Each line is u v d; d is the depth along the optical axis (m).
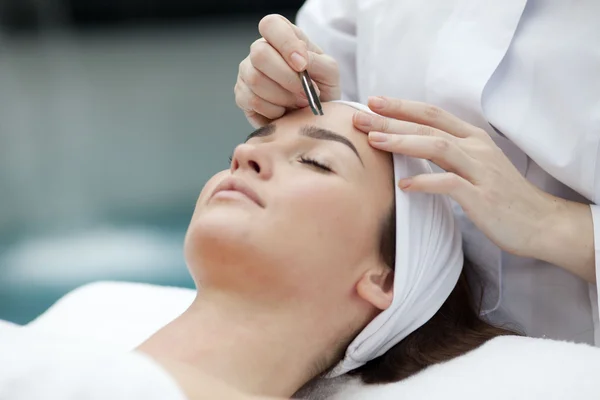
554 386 1.01
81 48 6.21
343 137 1.11
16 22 6.52
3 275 2.92
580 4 1.23
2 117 4.75
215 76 5.31
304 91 1.14
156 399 0.79
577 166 1.22
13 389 0.80
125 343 1.42
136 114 4.70
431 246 1.13
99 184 3.77
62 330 1.48
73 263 2.99
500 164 1.15
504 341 1.14
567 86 1.22
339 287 1.08
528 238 1.17
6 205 3.57
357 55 1.48
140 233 3.24
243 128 4.35
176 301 1.56
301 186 1.05
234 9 6.57
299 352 1.08
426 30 1.35
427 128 1.13
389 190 1.11
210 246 1.03
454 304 1.23
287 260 1.03
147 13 6.62
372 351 1.14
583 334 1.33
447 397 1.02
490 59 1.26
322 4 1.61
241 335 1.04
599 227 1.19
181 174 3.81
